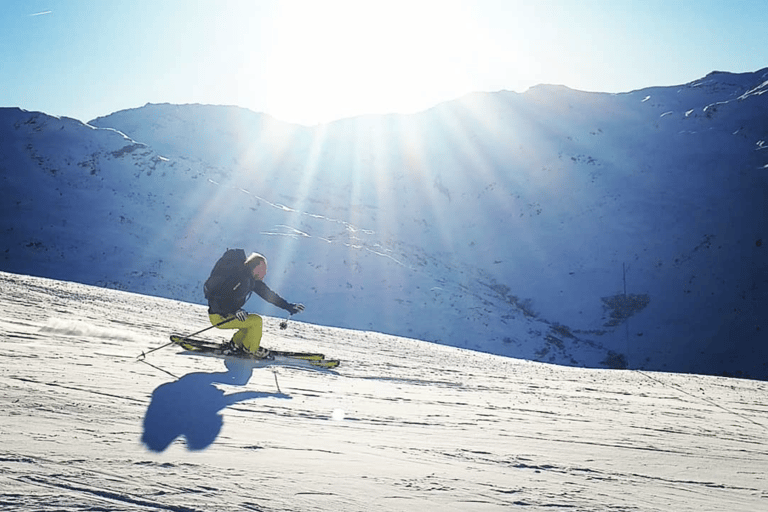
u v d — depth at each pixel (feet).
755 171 389.60
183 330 33.30
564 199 393.91
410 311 177.37
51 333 23.06
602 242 349.20
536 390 27.09
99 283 158.81
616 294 303.89
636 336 271.69
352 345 46.29
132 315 38.81
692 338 273.95
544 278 320.50
